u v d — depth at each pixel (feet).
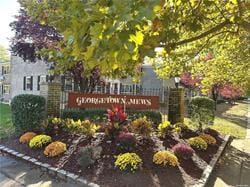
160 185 24.45
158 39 9.91
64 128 36.09
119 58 6.47
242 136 54.54
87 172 26.13
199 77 86.17
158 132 36.24
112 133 32.32
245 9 13.64
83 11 6.89
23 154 31.50
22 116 38.27
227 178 28.71
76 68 53.42
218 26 14.33
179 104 49.11
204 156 32.65
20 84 105.29
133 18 5.85
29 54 66.18
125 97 46.83
